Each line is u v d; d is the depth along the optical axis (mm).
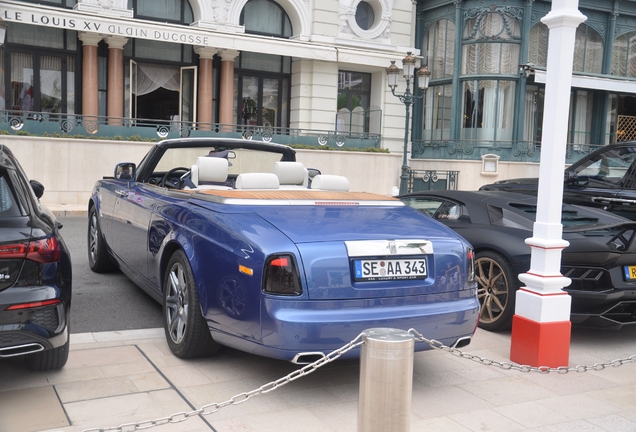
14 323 3100
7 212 3277
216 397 3379
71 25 15680
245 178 4488
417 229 3734
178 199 4438
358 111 21625
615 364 3529
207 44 17391
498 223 5117
